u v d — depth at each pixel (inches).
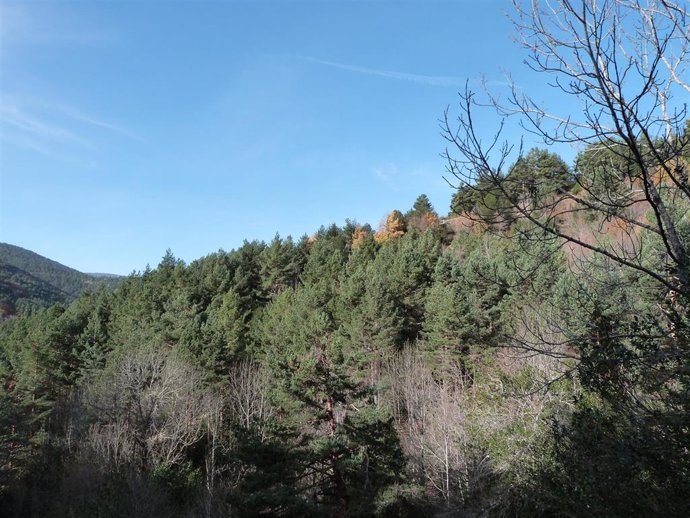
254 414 1016.2
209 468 977.5
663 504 185.5
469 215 171.6
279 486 583.8
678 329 182.7
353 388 657.6
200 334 1320.1
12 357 1828.2
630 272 225.0
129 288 2363.4
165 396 1037.8
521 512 498.3
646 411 195.0
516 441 532.7
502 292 1091.9
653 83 146.9
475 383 861.2
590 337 208.4
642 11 165.0
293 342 1285.7
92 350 1537.9
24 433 1273.4
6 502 1058.7
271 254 2236.7
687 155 165.0
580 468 228.5
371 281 1397.6
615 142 161.9
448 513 639.8
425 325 1278.3
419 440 844.6
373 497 625.9
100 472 894.4
